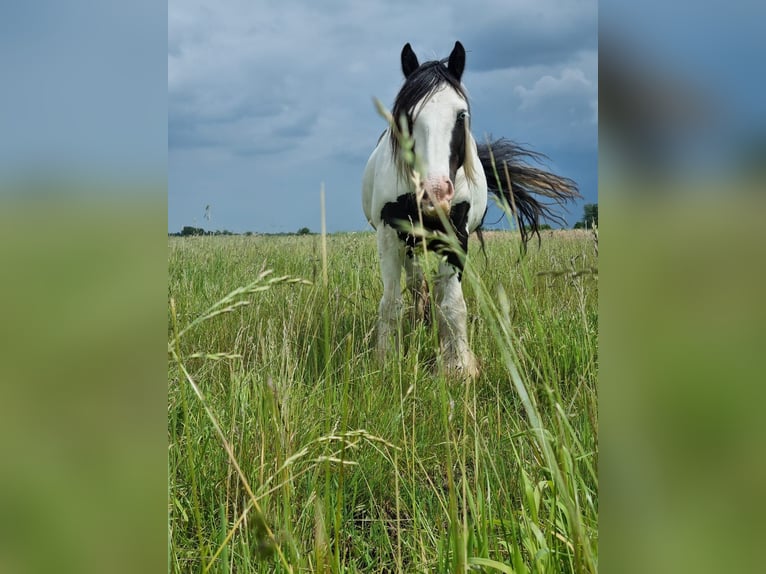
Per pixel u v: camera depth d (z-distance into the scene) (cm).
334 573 104
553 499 117
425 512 168
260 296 316
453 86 330
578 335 268
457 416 221
